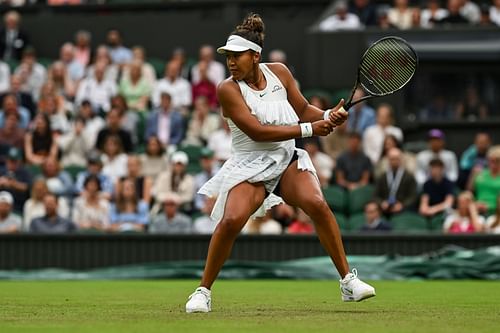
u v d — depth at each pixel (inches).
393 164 1338.6
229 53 587.8
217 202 604.1
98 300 763.4
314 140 1488.7
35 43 1846.7
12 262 1254.9
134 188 1327.5
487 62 1647.4
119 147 1456.7
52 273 1218.6
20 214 1389.0
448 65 1649.9
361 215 1342.3
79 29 1838.1
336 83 1668.3
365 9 1728.6
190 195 1360.7
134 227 1315.2
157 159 1408.7
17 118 1551.4
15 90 1643.7
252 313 588.4
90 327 494.3
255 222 1285.7
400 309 634.8
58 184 1408.7
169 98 1542.8
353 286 594.9
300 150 612.7
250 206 590.6
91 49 1827.0
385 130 1478.8
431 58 1647.4
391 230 1279.5
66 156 1523.1
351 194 1365.7
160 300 762.2
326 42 1670.8
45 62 1802.4
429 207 1331.2
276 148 601.6
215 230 584.4
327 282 1106.1
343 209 1360.7
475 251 1188.5
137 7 1862.7
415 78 1649.9
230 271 1182.3
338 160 1405.0
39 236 1253.7
